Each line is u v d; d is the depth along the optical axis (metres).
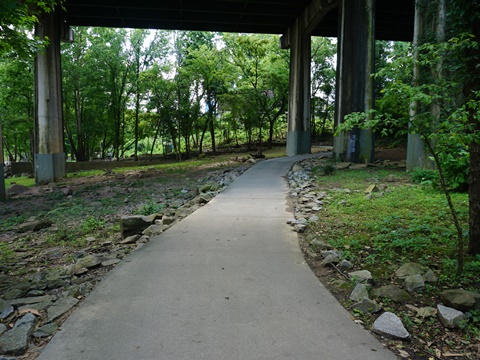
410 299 3.49
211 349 2.70
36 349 2.79
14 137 32.25
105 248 6.07
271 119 41.09
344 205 8.34
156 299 3.55
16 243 7.36
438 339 2.84
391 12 26.47
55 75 23.33
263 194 10.52
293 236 5.95
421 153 13.02
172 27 29.44
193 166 24.30
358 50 17.03
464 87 4.51
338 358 2.59
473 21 4.61
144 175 20.16
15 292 3.98
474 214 4.38
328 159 20.06
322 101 44.03
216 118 42.75
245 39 34.19
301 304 3.44
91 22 27.91
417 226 5.91
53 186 19.58
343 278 4.09
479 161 4.29
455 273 3.95
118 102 35.75
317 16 23.94
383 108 4.09
